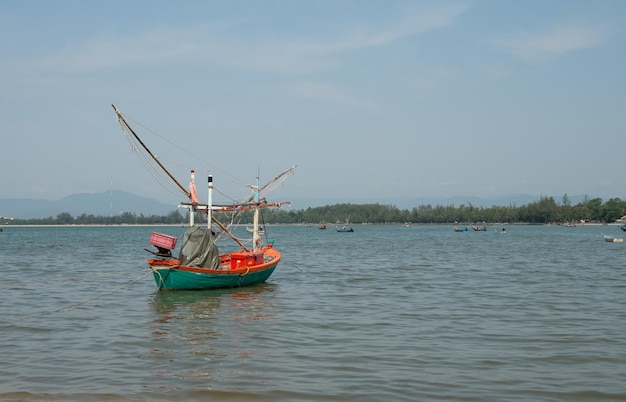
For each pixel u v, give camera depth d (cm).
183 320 2617
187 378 1709
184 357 1941
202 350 2039
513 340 2212
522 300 3241
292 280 4262
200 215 3956
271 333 2328
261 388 1620
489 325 2508
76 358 1930
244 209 3966
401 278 4434
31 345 2119
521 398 1555
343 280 4275
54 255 7262
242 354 1983
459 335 2303
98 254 7462
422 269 5241
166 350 2039
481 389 1623
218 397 1554
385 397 1557
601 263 5959
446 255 7375
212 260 3531
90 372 1770
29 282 4100
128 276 4488
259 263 3969
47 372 1770
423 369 1812
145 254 7444
